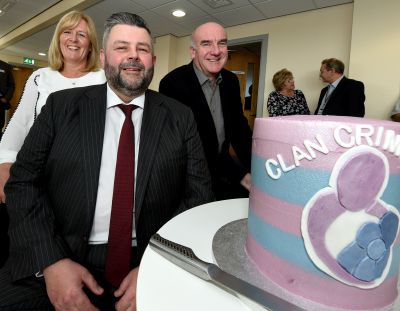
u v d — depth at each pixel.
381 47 2.74
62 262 0.80
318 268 0.43
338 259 0.42
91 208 0.86
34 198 0.89
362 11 2.82
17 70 7.46
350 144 0.40
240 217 0.77
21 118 1.39
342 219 0.41
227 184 1.68
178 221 0.73
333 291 0.42
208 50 1.53
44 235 0.83
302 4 3.24
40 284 0.85
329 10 3.26
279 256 0.47
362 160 0.40
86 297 0.75
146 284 0.45
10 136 1.37
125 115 0.93
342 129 0.41
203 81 1.59
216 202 0.92
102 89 0.99
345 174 0.41
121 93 0.95
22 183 0.90
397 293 0.46
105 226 0.90
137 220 0.89
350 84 2.62
